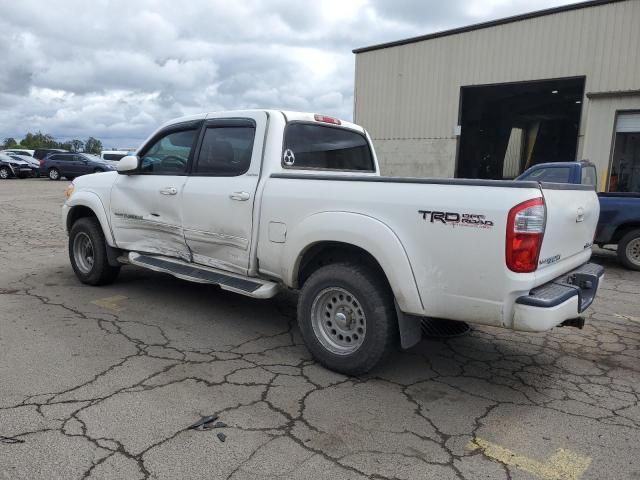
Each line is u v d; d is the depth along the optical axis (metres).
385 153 20.17
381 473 2.66
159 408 3.24
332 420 3.18
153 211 5.16
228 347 4.32
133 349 4.19
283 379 3.73
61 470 2.60
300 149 4.67
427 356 4.32
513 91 18.33
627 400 3.59
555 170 8.77
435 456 2.83
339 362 3.80
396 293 3.46
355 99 20.67
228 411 3.23
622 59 14.84
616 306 6.07
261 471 2.64
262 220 4.21
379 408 3.36
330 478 2.61
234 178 4.46
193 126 4.96
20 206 15.35
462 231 3.20
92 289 5.95
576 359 4.35
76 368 3.78
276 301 5.71
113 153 32.78
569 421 3.27
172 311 5.22
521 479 2.65
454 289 3.28
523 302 3.12
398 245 3.42
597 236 8.54
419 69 18.89
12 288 5.93
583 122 15.75
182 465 2.67
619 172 13.16
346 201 3.69
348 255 3.90
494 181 3.16
